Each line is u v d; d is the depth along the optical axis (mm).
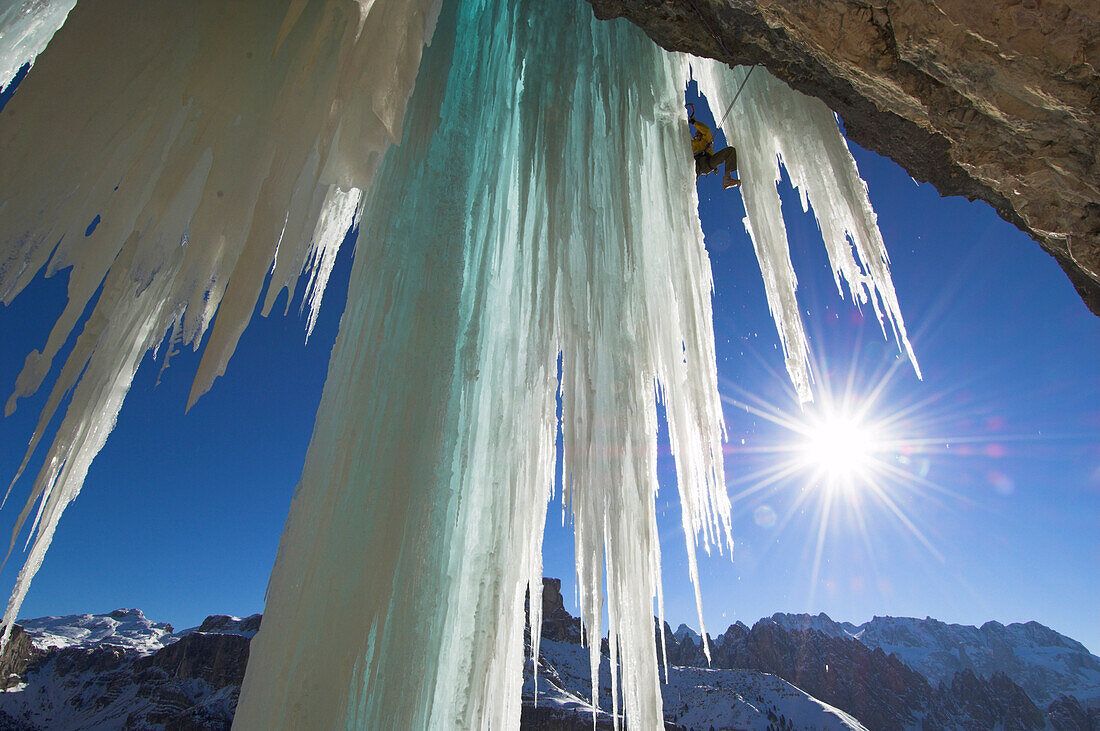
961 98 3604
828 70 3920
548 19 5465
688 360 5512
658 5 3855
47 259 3248
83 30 3537
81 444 3303
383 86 3133
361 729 2896
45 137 3316
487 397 4266
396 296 3914
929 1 3037
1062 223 4137
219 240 3336
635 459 4582
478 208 4680
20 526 2998
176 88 3770
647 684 4156
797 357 5859
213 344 2828
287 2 3998
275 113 3371
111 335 3395
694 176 6180
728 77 6805
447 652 3443
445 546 3584
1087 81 3066
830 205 5977
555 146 4980
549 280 4535
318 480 3342
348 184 3109
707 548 5090
